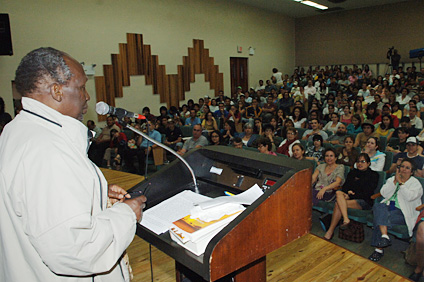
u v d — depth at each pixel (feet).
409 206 9.37
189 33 32.94
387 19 43.60
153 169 19.27
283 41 48.03
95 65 25.45
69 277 2.97
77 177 2.74
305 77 43.57
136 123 22.71
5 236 2.90
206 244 2.99
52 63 2.93
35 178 2.59
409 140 12.49
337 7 43.70
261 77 44.01
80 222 2.56
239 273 3.87
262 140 14.10
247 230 2.96
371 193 10.57
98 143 21.39
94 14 25.25
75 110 3.12
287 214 3.27
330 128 20.85
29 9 21.72
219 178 4.29
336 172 11.62
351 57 46.80
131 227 3.00
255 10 41.86
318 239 7.52
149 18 29.12
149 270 6.55
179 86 32.35
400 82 33.37
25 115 2.96
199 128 17.21
